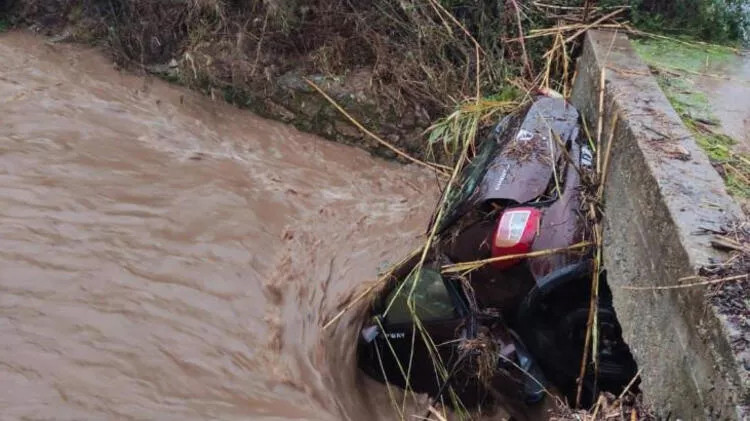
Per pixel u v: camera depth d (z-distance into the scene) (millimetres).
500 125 5188
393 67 7285
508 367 4117
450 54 7414
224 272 5289
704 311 2789
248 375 4438
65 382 4184
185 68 7605
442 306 4402
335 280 5395
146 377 4305
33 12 8398
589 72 5637
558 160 4426
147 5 7871
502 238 4051
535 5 7207
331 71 7391
